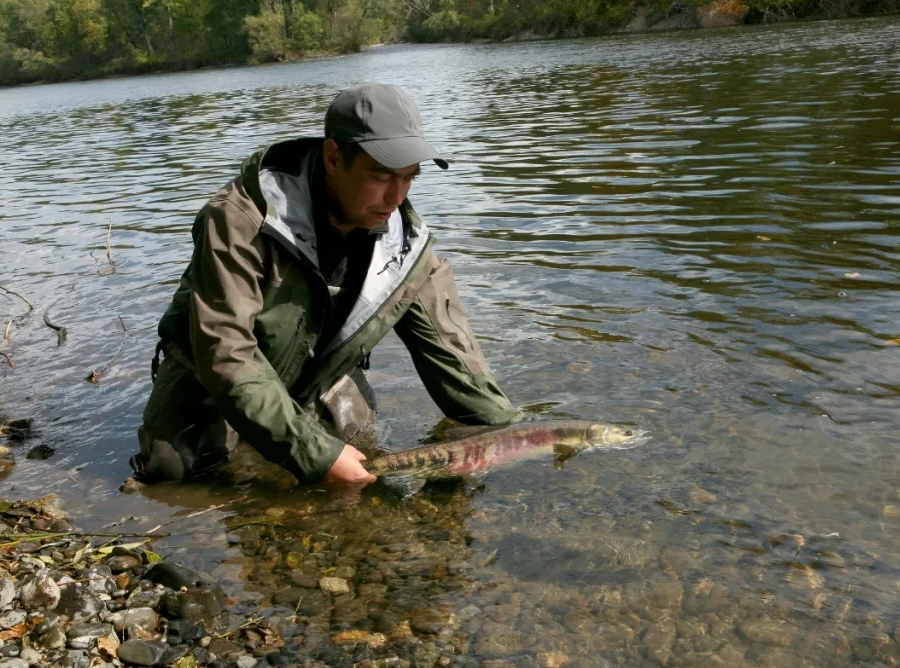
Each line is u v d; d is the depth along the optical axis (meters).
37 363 5.09
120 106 32.62
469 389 3.82
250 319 3.32
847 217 6.63
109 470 3.84
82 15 79.12
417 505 3.38
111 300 6.19
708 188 8.12
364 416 4.05
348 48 70.88
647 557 2.88
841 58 19.89
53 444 4.11
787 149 9.62
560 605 2.70
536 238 6.86
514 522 3.18
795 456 3.38
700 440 3.57
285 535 3.24
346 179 3.16
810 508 3.05
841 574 2.71
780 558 2.81
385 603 2.79
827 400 3.78
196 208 9.57
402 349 4.89
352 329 3.58
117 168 13.96
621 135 12.09
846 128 10.56
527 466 3.56
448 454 3.59
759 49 25.53
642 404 3.91
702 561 2.83
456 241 6.94
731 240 6.32
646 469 3.41
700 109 13.89
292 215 3.30
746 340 4.48
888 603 2.57
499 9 65.38
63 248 8.07
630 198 8.02
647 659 2.44
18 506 3.53
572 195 8.39
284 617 2.76
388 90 3.09
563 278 5.75
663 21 49.19
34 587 2.84
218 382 3.30
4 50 83.44
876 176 7.87
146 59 77.00
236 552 3.15
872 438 3.45
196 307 3.29
